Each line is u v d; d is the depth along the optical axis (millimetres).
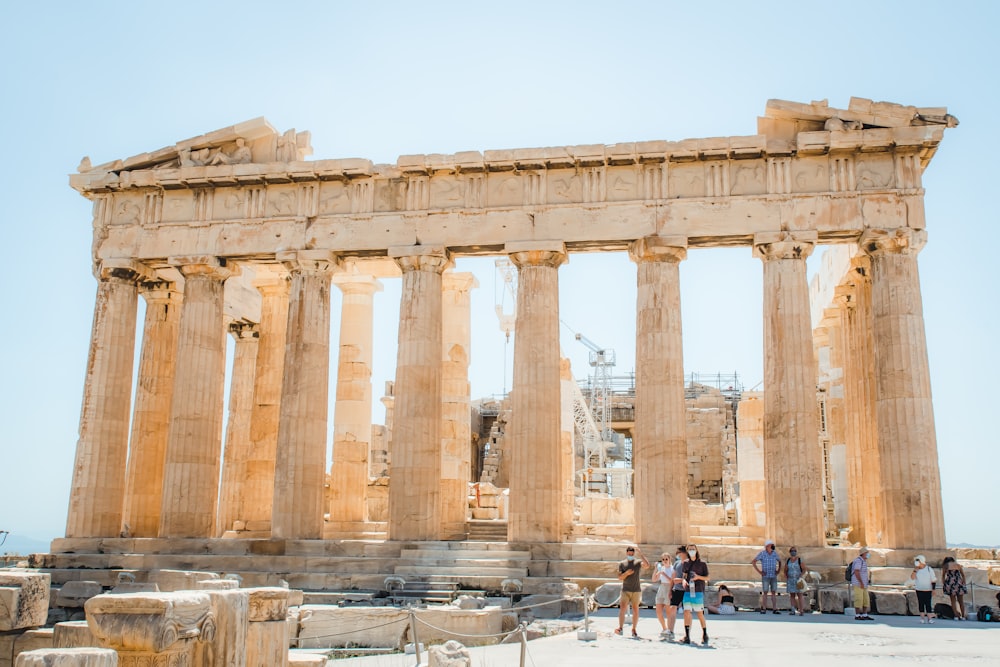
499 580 30609
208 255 37938
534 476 33969
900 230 33375
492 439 58625
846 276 39062
